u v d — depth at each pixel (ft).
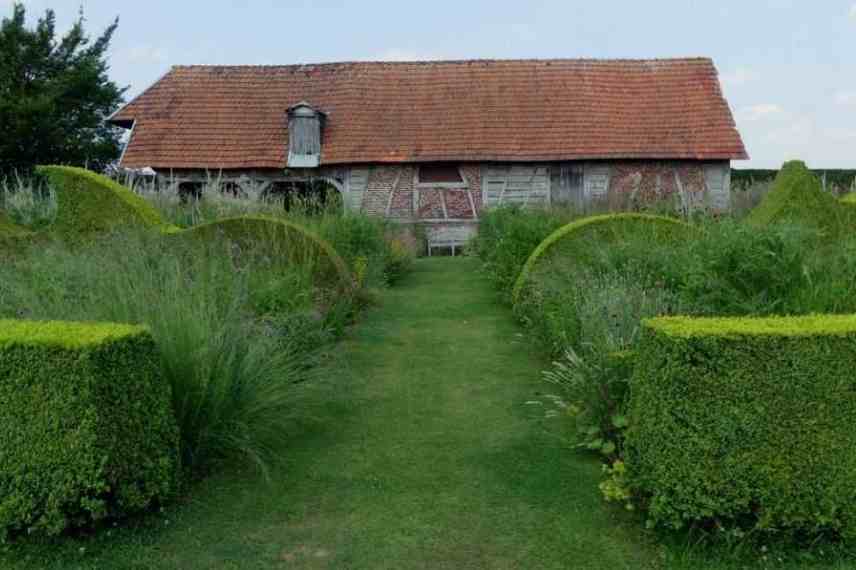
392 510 11.68
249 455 13.30
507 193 71.05
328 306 23.52
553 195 70.85
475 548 10.54
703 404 10.00
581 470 13.08
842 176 77.15
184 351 12.68
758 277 14.89
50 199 38.29
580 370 14.62
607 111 73.10
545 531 10.95
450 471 13.14
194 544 10.61
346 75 76.33
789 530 10.15
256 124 72.02
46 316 13.84
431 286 37.37
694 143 69.92
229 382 13.23
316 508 11.74
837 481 9.93
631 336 15.46
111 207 27.63
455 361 20.94
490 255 36.32
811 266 15.16
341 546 10.61
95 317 13.57
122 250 18.66
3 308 14.37
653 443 10.35
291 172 70.28
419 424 15.64
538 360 20.81
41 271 16.43
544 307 21.53
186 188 70.54
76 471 10.10
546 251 25.88
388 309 29.68
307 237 25.11
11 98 84.64
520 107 73.41
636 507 11.30
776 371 9.94
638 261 20.15
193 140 69.92
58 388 10.09
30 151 86.58
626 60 77.92
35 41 91.40
